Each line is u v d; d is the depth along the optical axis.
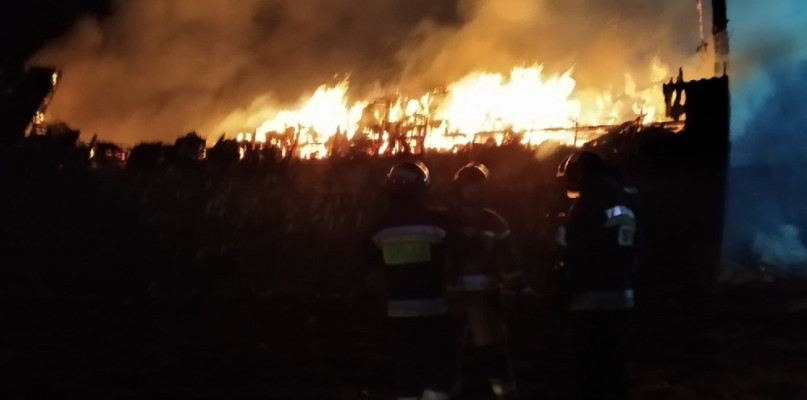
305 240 13.45
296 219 13.86
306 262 13.07
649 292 11.10
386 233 5.11
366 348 8.41
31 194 15.26
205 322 9.98
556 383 6.88
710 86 11.88
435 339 5.03
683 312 10.00
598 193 5.12
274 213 14.15
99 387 6.90
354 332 9.27
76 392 6.73
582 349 5.08
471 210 5.54
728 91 11.82
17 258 13.81
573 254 5.11
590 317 5.02
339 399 6.46
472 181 5.56
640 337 8.68
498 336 5.44
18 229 14.56
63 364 7.77
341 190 13.84
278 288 12.36
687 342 8.42
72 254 13.98
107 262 13.59
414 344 5.02
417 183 5.16
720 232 11.56
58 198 15.14
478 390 6.64
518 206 11.90
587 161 5.27
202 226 14.39
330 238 13.30
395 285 5.07
